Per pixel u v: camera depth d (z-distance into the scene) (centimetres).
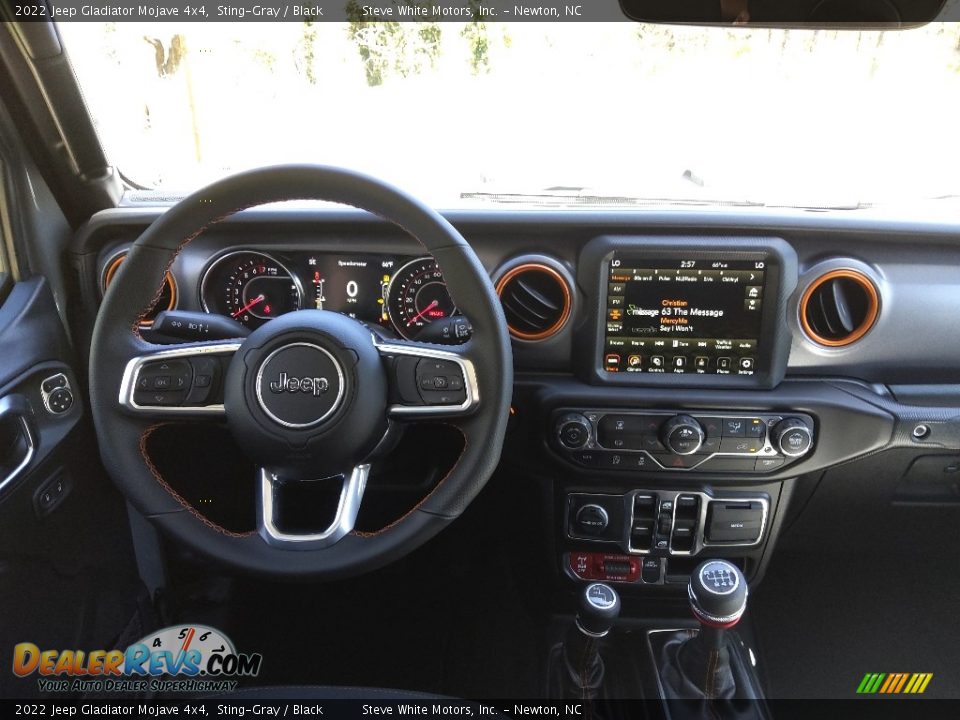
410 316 163
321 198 111
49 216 163
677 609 185
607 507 173
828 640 195
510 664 186
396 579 205
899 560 205
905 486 175
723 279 157
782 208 165
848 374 166
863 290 159
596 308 159
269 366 111
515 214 158
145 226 166
